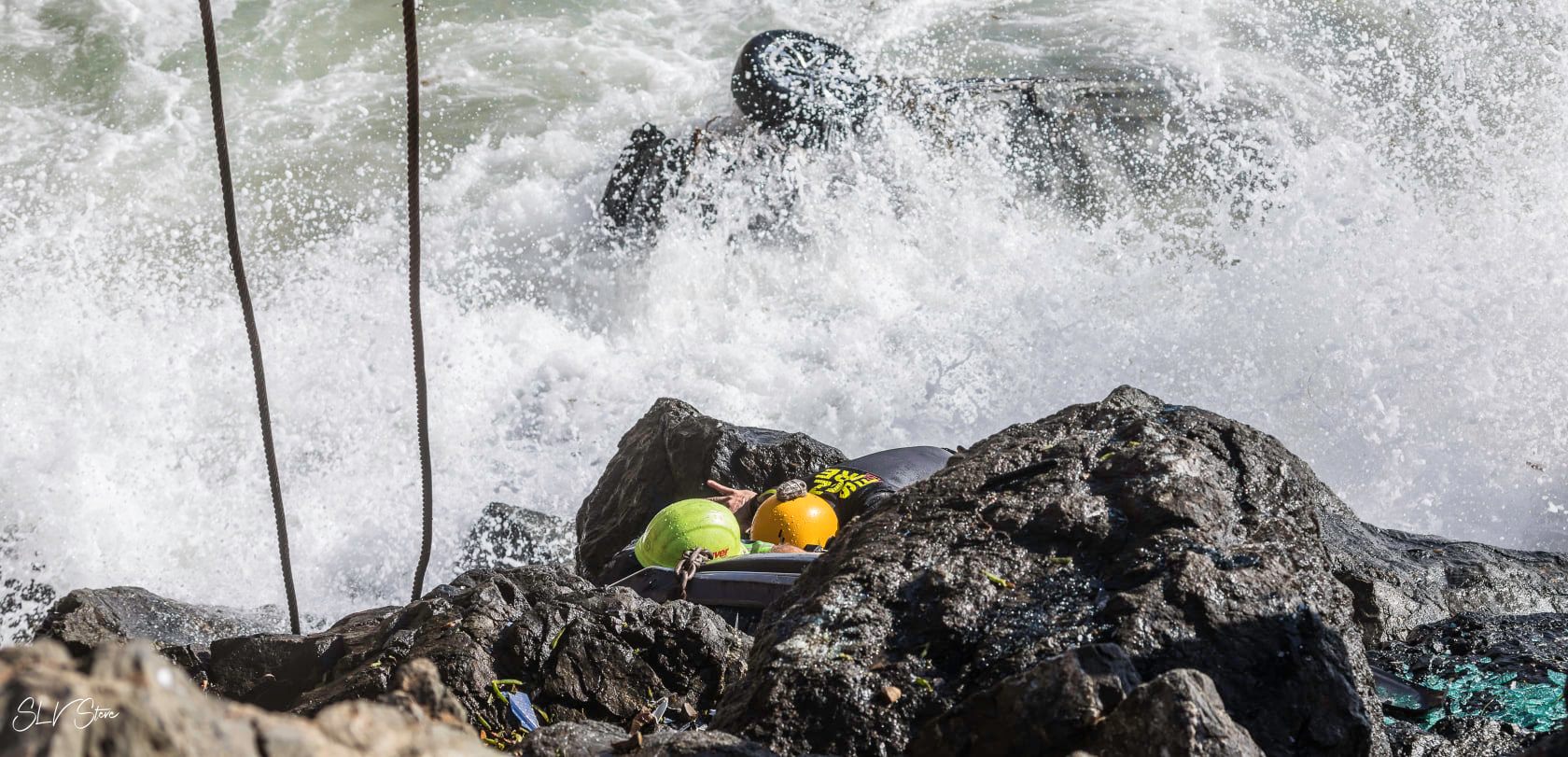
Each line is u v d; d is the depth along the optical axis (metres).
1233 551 4.08
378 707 2.21
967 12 25.69
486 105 23.31
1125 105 19.45
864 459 8.41
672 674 5.11
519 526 10.82
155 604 7.58
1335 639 3.82
